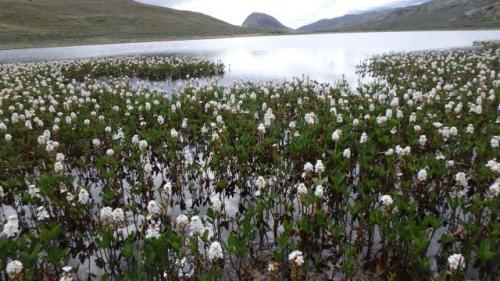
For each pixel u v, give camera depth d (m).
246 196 7.31
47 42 74.81
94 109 13.25
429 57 25.62
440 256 4.79
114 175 7.07
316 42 65.94
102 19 109.56
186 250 5.18
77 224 5.82
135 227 6.07
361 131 9.20
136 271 4.61
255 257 5.33
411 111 10.58
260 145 8.24
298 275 4.25
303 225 5.00
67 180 6.50
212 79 24.77
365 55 37.59
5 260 4.30
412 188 6.36
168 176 8.05
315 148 7.96
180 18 141.25
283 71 27.61
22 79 20.88
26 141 9.55
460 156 7.59
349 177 7.30
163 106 12.29
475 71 18.41
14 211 6.77
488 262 4.55
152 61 28.70
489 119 9.67
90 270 5.19
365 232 5.64
